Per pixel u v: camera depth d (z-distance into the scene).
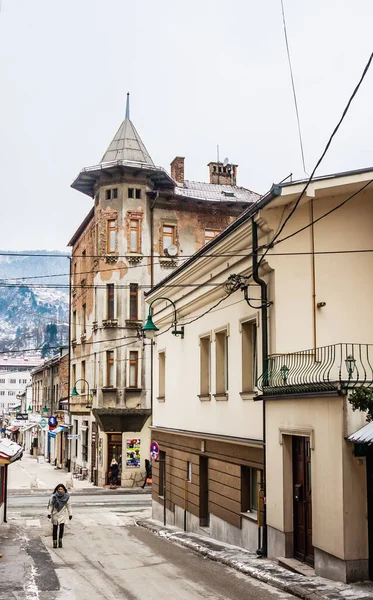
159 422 25.08
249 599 10.56
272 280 14.66
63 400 53.31
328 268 14.49
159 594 11.12
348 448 10.95
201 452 19.56
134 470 39.44
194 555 15.80
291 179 14.10
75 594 11.22
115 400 39.72
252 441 15.19
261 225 14.89
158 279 40.81
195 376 20.52
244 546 15.98
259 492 14.80
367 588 10.42
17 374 162.50
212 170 46.81
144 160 41.88
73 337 49.84
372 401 10.66
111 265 40.66
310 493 12.69
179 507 22.05
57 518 17.00
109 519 25.92
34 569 13.66
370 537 10.88
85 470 44.41
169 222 41.50
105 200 41.12
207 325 19.41
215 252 18.09
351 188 14.20
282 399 13.51
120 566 14.09
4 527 21.41
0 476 21.84
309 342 14.34
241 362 16.48
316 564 11.88
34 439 72.00
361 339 14.29
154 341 26.19
